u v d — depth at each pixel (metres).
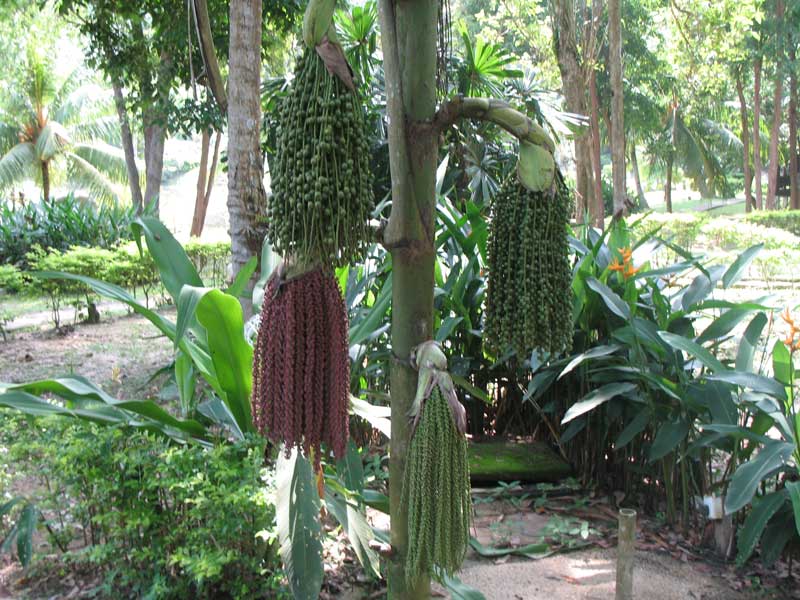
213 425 3.89
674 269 3.87
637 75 22.44
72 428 3.24
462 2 23.67
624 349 3.96
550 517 3.86
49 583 3.18
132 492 3.01
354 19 7.01
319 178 1.54
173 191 38.62
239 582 2.90
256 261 3.77
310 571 2.52
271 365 1.79
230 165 5.58
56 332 8.79
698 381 3.56
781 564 3.36
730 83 25.53
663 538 3.60
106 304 10.80
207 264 13.45
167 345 8.02
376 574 2.84
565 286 1.88
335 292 1.79
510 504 4.04
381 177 7.10
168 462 2.91
